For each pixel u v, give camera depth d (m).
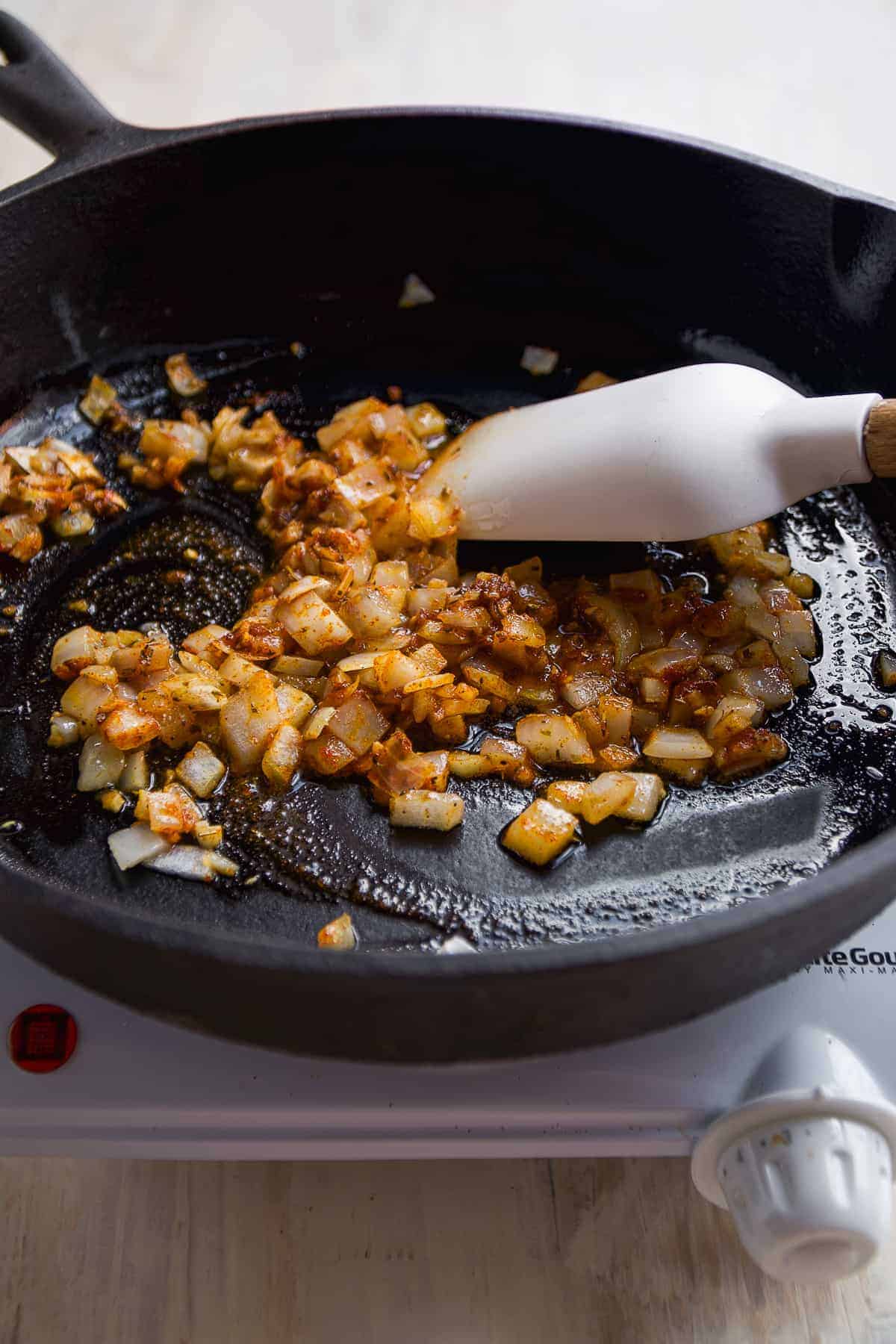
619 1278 0.43
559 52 0.72
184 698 0.48
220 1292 0.43
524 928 0.44
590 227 0.55
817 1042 0.41
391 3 0.75
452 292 0.57
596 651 0.49
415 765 0.47
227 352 0.57
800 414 0.47
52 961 0.38
